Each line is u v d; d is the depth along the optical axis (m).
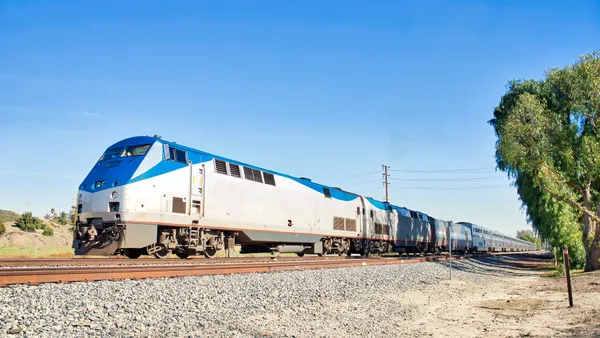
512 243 84.00
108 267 12.08
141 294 10.03
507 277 29.41
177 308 9.62
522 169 28.08
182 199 17.66
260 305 11.10
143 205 15.92
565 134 27.64
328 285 15.35
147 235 16.08
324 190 29.28
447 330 10.70
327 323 10.18
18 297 8.33
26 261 14.26
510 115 28.09
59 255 31.39
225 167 20.41
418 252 47.12
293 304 11.85
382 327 10.44
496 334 10.23
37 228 50.47
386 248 38.22
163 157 17.14
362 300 13.87
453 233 50.25
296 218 25.42
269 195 23.20
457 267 30.64
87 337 7.00
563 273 29.19
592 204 32.28
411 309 13.38
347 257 29.50
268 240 23.02
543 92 31.31
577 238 32.16
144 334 7.60
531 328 10.79
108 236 15.45
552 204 31.41
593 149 27.28
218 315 9.59
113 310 8.66
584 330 9.81
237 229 20.70
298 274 16.33
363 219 33.72
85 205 16.03
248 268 15.57
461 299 16.66
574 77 27.62
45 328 7.11
